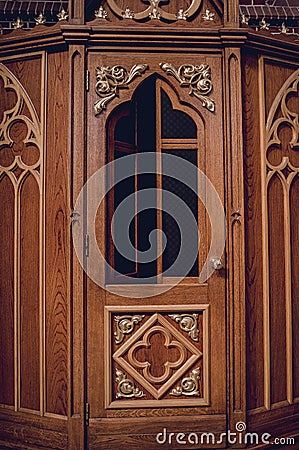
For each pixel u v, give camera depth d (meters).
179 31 3.12
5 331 3.25
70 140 3.09
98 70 3.13
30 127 3.20
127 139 3.22
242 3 3.74
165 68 3.15
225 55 3.15
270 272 3.29
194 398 3.14
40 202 3.16
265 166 3.26
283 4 3.74
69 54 3.09
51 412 3.13
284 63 3.37
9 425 3.22
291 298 3.36
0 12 3.59
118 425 3.09
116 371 3.12
